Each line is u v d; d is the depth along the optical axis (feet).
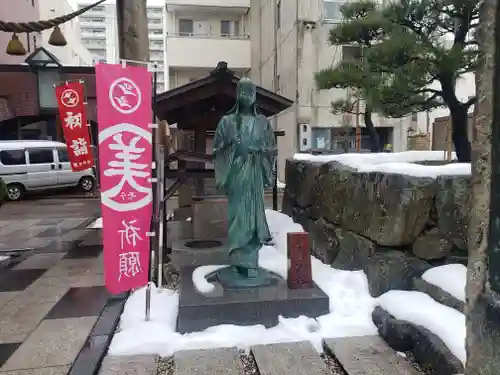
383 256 13.38
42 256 21.54
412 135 45.98
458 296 10.81
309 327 12.03
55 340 11.52
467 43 16.21
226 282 13.70
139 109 11.85
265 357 10.64
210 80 18.57
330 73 20.33
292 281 13.46
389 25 18.10
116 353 10.93
